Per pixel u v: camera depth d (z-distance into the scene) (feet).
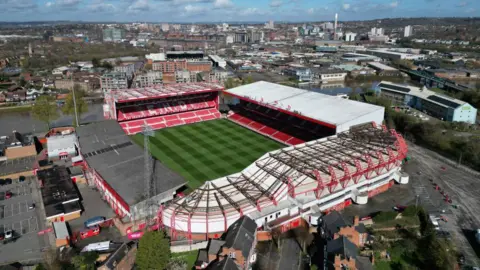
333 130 438.81
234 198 271.69
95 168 326.65
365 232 244.22
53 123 600.80
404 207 304.91
